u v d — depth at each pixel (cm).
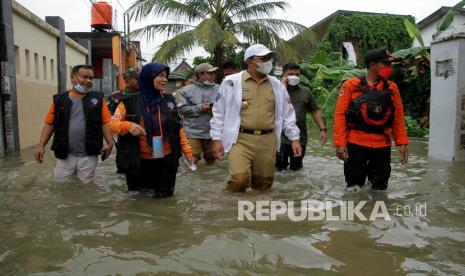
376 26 2300
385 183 471
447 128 689
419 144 950
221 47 1609
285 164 627
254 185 478
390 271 260
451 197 438
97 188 500
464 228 338
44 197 453
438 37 703
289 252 288
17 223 358
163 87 456
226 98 455
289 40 1758
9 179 553
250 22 1630
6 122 852
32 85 1053
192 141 678
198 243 304
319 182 530
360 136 459
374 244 303
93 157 535
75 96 527
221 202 423
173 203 425
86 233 329
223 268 264
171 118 459
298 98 621
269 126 456
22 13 959
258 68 443
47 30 1174
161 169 455
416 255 284
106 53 2705
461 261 275
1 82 851
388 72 448
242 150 453
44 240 315
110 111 596
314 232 328
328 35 2348
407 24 1288
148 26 1667
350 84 459
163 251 291
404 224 348
